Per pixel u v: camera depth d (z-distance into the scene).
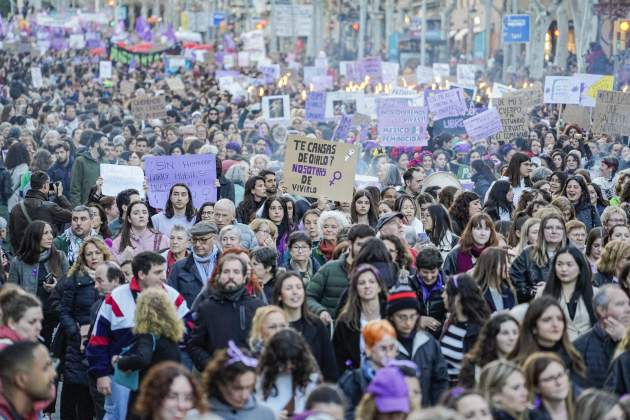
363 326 22.02
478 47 188.50
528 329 20.95
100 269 26.08
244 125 69.44
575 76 61.06
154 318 22.53
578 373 21.00
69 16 166.25
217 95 87.44
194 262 28.45
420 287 26.55
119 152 52.81
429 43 177.12
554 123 76.81
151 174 38.09
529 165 42.69
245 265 23.42
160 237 32.31
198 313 23.20
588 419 17.77
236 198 42.81
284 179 37.41
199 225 28.36
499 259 25.70
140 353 22.42
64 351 27.95
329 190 37.16
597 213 38.81
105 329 24.41
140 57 131.50
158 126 63.97
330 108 69.44
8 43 148.38
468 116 63.97
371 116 69.75
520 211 35.56
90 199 40.69
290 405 19.59
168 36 157.88
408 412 16.84
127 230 32.19
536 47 126.06
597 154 56.50
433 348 21.89
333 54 198.12
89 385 26.42
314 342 22.56
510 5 156.50
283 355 19.52
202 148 46.84
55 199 40.62
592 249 30.17
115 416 24.44
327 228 31.12
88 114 78.12
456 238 33.97
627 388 20.53
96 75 124.25
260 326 21.00
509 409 18.23
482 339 21.05
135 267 24.41
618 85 103.75
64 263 31.09
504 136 57.78
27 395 17.84
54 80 117.56
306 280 29.16
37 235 30.56
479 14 186.12
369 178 44.03
